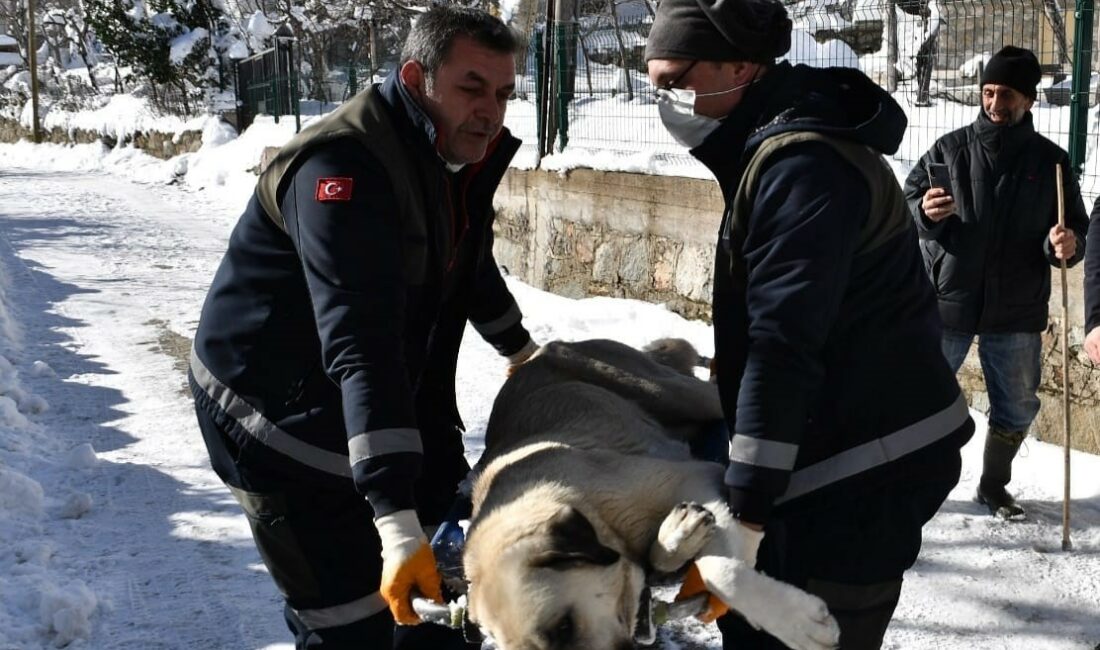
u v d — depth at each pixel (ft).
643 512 8.42
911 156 23.48
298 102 59.36
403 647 10.05
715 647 12.72
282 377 8.69
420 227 8.60
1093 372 17.87
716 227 25.76
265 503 8.84
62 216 52.54
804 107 7.65
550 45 31.99
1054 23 25.35
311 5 76.59
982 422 19.20
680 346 11.85
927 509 8.29
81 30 110.83
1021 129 15.72
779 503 8.18
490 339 11.22
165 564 14.88
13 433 19.52
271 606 13.74
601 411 9.83
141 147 83.56
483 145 8.70
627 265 28.81
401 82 8.51
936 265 16.06
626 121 30.42
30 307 31.50
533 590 7.46
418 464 7.68
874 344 7.86
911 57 29.94
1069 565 14.38
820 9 29.78
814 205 7.25
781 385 7.25
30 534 15.62
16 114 112.68
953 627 13.00
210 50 80.43
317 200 7.97
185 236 45.96
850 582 8.11
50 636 12.87
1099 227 13.00
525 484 8.52
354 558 8.95
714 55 7.88
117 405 22.11
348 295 7.78
